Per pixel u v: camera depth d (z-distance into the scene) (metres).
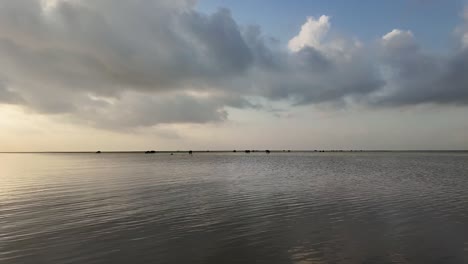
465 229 14.22
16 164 81.31
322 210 18.69
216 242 12.64
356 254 11.12
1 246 12.34
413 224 15.22
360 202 21.17
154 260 10.79
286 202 21.41
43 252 11.67
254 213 18.00
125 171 51.88
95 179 38.22
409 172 46.81
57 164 81.25
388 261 10.45
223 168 59.03
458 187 28.58
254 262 10.52
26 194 25.70
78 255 11.34
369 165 67.69
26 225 15.52
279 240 12.80
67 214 17.97
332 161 91.19
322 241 12.65
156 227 15.03
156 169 56.81
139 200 22.55
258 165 69.75
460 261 10.38
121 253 11.49
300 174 44.03
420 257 10.79
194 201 22.02
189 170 53.62
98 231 14.38
